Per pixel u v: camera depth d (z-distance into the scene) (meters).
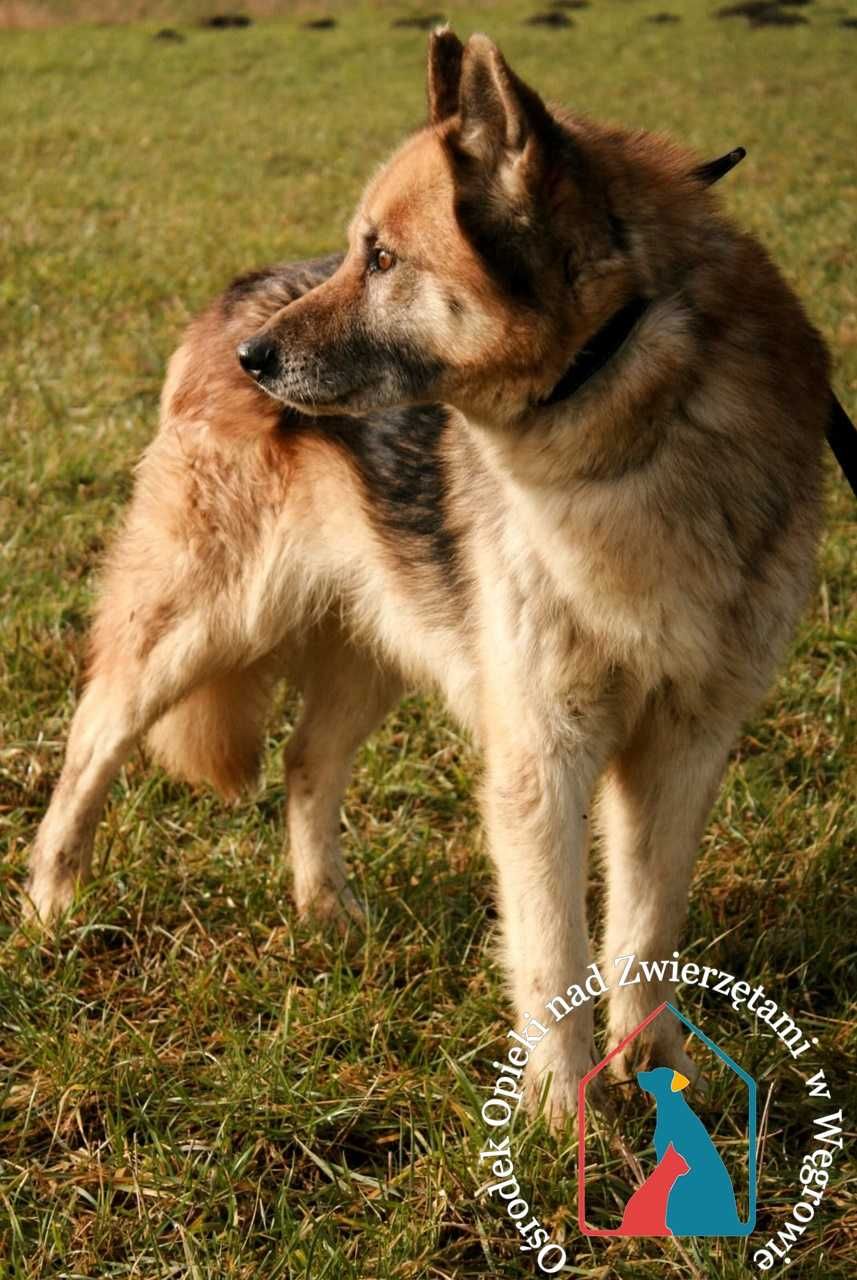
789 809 5.01
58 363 9.71
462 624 4.14
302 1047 3.92
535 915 3.62
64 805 4.61
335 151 19.95
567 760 3.65
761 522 3.42
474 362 3.44
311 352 3.68
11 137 20.45
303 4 39.50
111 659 4.70
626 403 3.30
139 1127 3.66
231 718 4.87
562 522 3.45
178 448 4.66
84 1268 3.21
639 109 22.62
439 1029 4.04
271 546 4.60
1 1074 3.80
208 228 14.55
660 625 3.46
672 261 3.36
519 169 3.25
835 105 22.91
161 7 38.69
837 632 6.14
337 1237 3.28
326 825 4.73
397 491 4.24
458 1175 3.45
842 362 9.55
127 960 4.39
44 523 7.08
